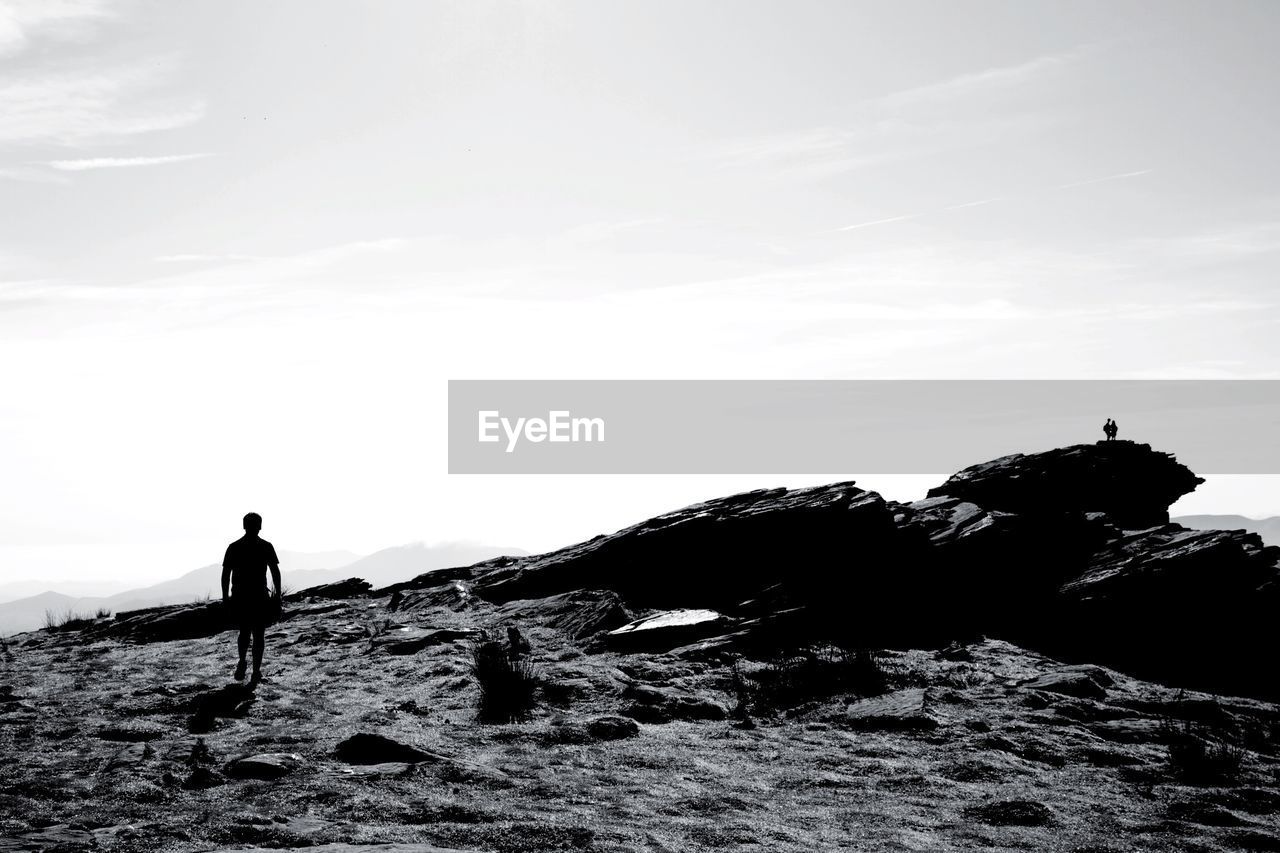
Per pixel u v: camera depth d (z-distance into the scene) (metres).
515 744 10.29
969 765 10.05
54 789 8.09
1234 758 10.69
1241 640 18.34
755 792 8.87
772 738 11.25
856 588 18.91
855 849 7.23
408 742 9.91
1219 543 19.55
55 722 11.00
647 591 20.14
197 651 16.88
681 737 11.12
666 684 13.80
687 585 20.05
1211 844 7.68
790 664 14.95
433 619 19.44
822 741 11.16
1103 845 7.58
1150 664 18.16
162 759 9.16
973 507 22.41
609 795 8.42
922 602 19.09
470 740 10.39
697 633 16.56
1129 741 11.71
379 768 8.85
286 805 7.64
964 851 7.34
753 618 17.45
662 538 20.61
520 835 6.93
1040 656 17.22
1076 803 8.89
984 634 18.64
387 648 16.25
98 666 15.24
